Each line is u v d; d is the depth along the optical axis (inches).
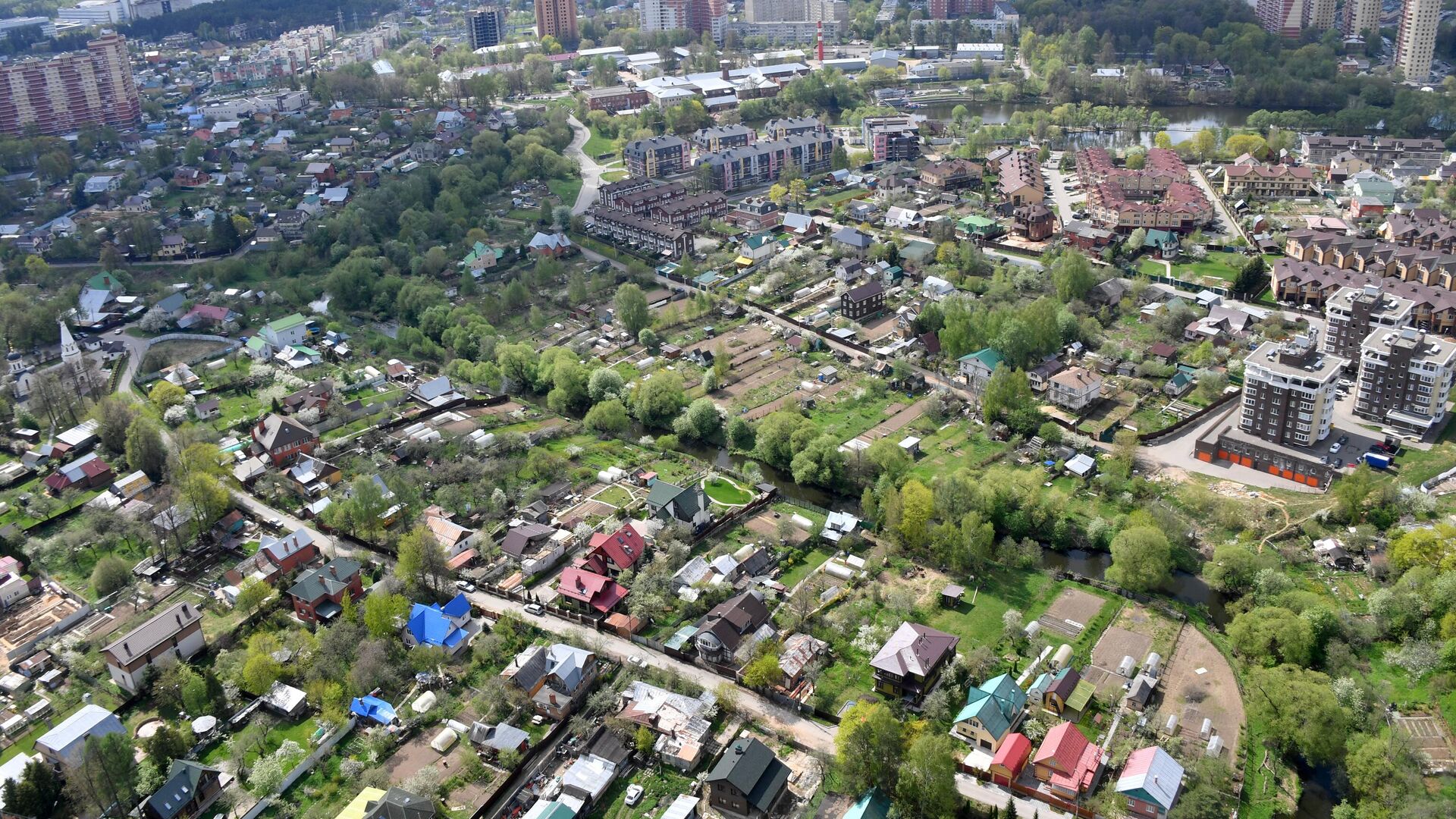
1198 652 7578.7
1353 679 7003.0
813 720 7076.8
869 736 6412.4
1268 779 6481.3
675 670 7583.7
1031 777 6505.9
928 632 7475.4
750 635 7751.0
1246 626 7490.2
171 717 7347.4
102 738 6732.3
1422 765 6427.2
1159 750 6412.4
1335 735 6471.5
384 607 7839.6
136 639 7588.6
